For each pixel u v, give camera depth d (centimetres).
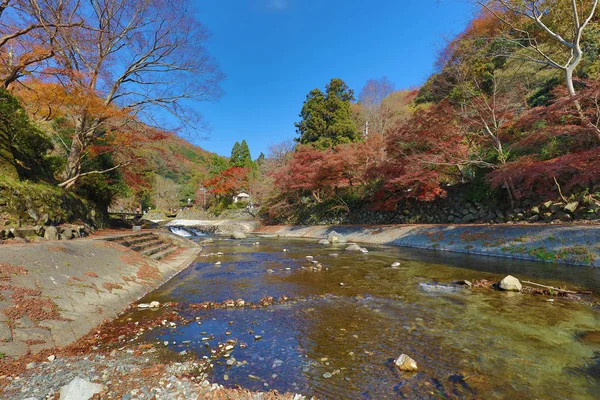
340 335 530
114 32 1441
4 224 937
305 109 4397
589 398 332
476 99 1639
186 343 506
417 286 870
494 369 400
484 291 791
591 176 1080
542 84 2128
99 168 2005
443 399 337
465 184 1927
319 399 339
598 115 1034
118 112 1424
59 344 476
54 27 1112
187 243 1994
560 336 497
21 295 533
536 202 1487
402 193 2253
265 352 468
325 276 1038
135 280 895
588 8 1634
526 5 1258
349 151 2655
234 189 5225
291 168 3122
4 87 1238
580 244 1049
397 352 459
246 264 1333
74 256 814
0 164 1102
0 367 379
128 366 415
